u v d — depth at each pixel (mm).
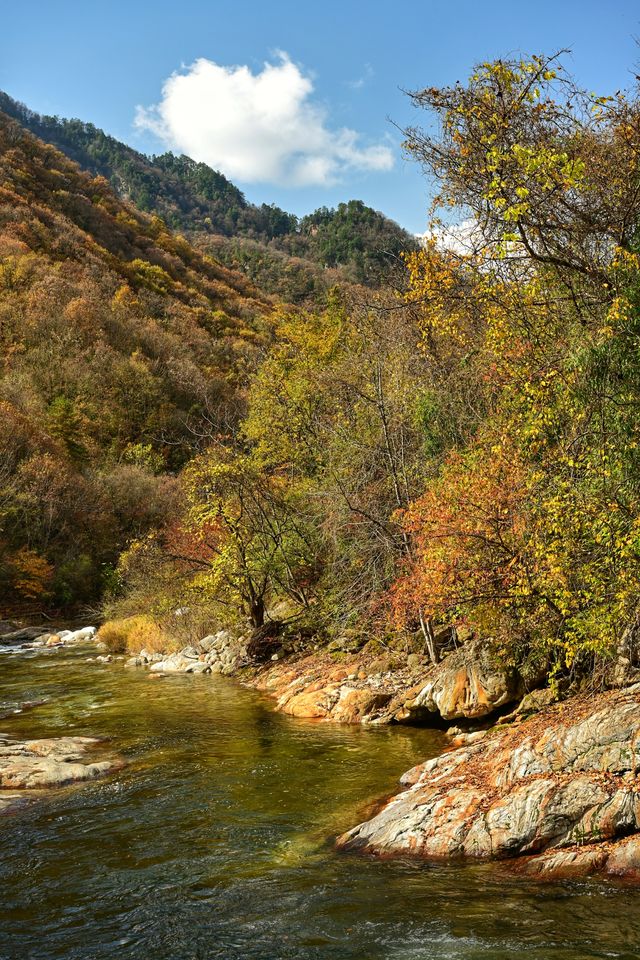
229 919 5742
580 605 9336
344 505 15961
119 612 31531
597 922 5195
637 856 5875
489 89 9469
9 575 44219
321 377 22125
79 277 81875
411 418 16656
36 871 6832
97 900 6199
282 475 21594
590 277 9914
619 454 8688
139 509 54688
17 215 86250
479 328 12703
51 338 69875
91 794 9109
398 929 5375
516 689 10734
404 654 14602
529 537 9914
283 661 17969
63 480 50500
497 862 6438
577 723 7316
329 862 6770
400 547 15102
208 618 23031
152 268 94625
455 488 11039
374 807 8086
